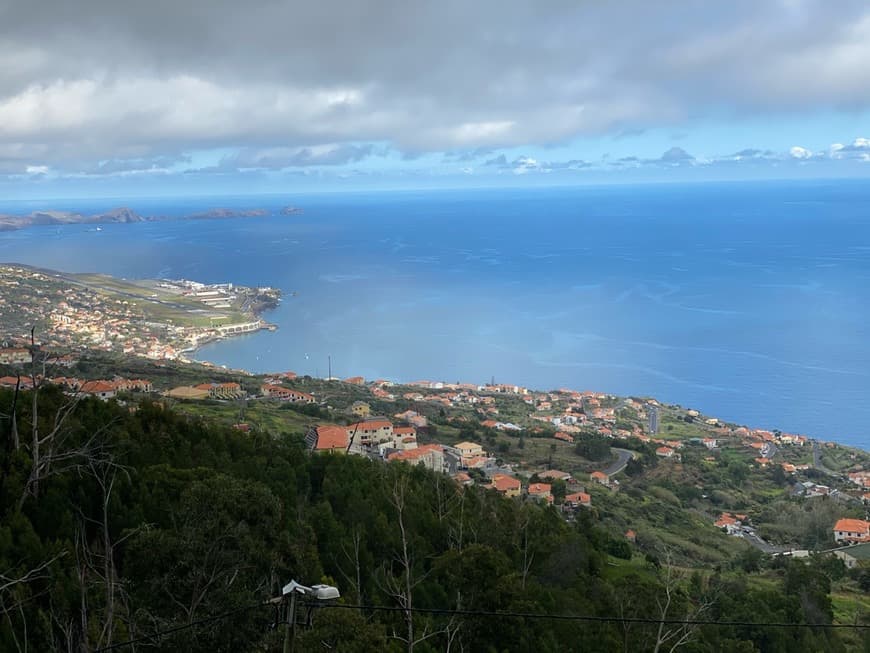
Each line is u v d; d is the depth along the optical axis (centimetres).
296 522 4084
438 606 3891
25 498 3591
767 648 4997
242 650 2669
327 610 2984
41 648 2722
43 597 3044
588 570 5328
